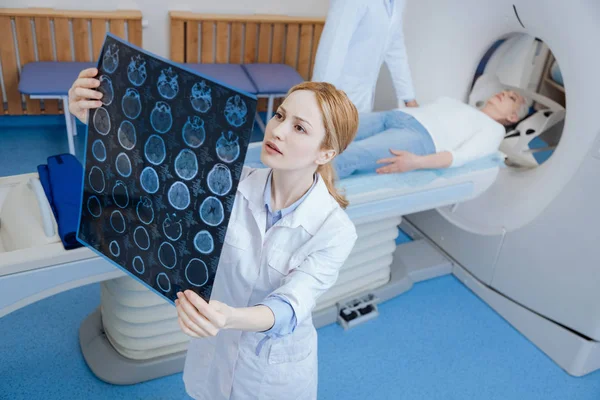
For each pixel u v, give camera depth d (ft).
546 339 7.86
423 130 7.68
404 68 8.43
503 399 7.06
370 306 8.15
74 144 11.25
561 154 7.34
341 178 6.73
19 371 6.47
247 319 3.12
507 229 8.13
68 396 6.28
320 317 7.68
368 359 7.38
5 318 7.17
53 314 7.37
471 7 8.13
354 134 3.58
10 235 5.68
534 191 7.73
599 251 7.02
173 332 6.64
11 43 10.57
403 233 10.27
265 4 12.23
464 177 7.41
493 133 7.86
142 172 3.31
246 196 3.80
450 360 7.56
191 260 3.28
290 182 3.70
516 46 8.45
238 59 12.37
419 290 8.85
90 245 3.87
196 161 3.06
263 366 4.17
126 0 11.15
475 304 8.71
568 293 7.50
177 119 3.05
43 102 11.55
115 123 3.35
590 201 7.02
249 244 3.84
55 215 5.41
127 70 3.20
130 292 6.06
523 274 8.09
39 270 5.01
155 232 3.40
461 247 9.05
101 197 3.63
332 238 3.68
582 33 6.76
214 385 4.54
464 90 8.75
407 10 9.07
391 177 6.92
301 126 3.35
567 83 7.13
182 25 11.44
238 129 2.86
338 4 7.00
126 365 6.49
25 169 10.18
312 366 4.43
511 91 8.63
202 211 3.13
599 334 7.29
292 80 11.43
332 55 7.14
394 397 6.88
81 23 10.75
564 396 7.26
